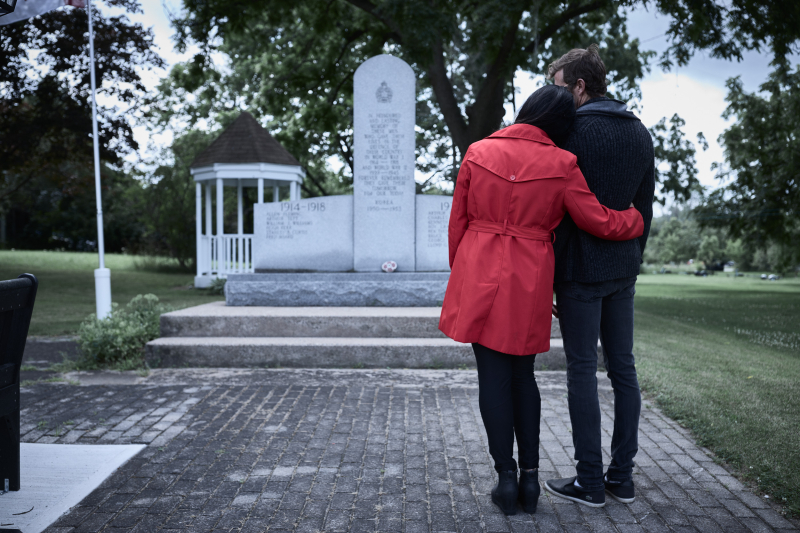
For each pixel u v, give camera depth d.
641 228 2.36
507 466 2.39
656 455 3.03
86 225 33.62
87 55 14.83
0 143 15.08
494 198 2.30
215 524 2.28
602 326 2.51
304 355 5.30
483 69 17.27
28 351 6.28
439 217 7.21
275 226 7.29
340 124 19.05
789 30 11.66
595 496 2.41
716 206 21.81
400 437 3.32
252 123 14.09
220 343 5.33
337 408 3.92
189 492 2.58
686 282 30.88
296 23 16.98
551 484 2.57
